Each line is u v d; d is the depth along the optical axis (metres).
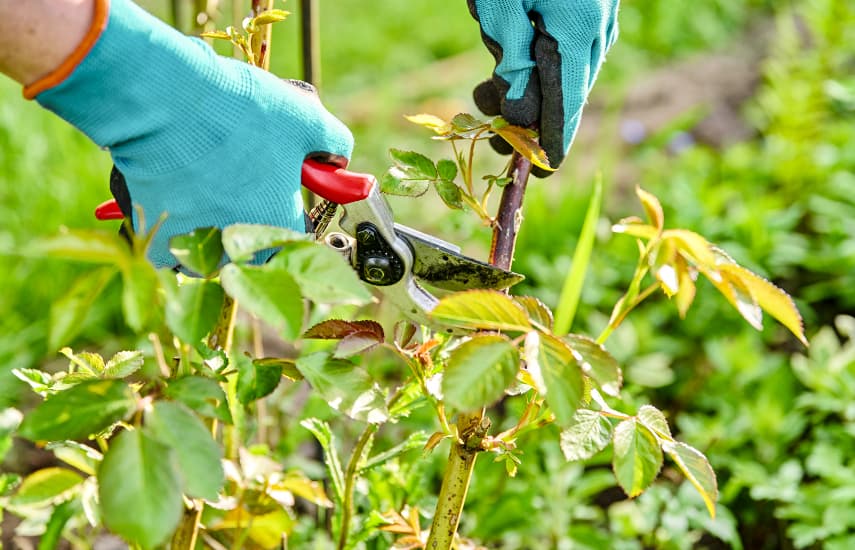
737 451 1.28
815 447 1.19
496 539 1.13
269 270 0.75
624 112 2.33
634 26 2.77
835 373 1.25
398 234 0.86
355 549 1.00
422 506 1.04
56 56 0.79
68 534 1.07
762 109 2.22
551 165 0.89
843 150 1.90
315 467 1.14
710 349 1.38
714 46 2.78
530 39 0.87
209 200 0.83
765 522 1.23
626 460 0.80
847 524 1.13
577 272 1.12
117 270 0.75
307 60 1.07
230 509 0.95
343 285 0.76
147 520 0.72
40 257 1.51
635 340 1.37
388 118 2.27
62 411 0.76
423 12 2.83
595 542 1.12
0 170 1.64
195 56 0.82
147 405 0.76
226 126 0.82
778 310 0.82
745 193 1.86
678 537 1.11
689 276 0.85
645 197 0.85
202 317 0.76
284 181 0.84
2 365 1.37
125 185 0.86
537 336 0.77
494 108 0.93
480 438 0.85
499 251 0.87
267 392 0.83
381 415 0.81
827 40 2.05
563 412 0.76
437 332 0.90
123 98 0.81
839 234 1.71
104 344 1.45
